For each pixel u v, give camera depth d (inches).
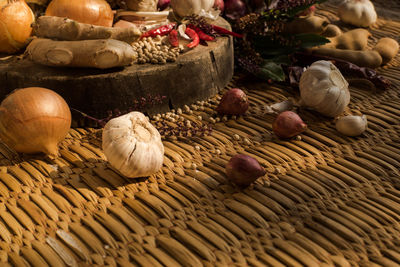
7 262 18.7
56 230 19.7
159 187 21.5
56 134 21.9
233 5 30.9
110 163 21.7
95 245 19.2
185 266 18.6
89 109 24.0
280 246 19.3
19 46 25.2
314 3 29.1
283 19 29.8
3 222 19.9
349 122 24.2
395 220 20.4
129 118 21.5
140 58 24.6
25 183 21.3
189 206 20.6
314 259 18.9
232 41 28.0
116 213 20.3
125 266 18.6
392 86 28.3
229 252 19.1
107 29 23.5
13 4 24.6
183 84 25.1
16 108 21.3
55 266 18.6
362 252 19.2
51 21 23.6
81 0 24.8
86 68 23.9
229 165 21.3
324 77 24.9
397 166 22.9
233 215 20.3
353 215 20.5
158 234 19.6
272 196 21.1
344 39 30.7
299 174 22.2
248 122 25.3
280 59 29.2
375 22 34.9
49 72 23.6
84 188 21.2
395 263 18.9
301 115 25.8
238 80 28.3
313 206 20.8
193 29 27.2
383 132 24.9
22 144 21.6
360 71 28.2
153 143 21.5
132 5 26.8
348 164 22.9
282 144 24.0
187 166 22.5
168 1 29.3
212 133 24.4
